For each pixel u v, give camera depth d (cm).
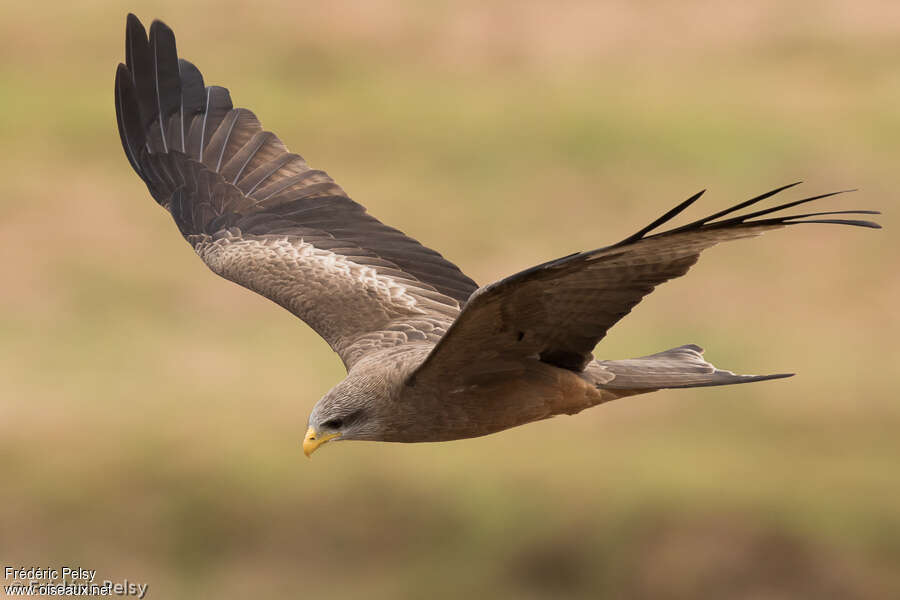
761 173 2091
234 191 955
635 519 1323
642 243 615
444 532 1329
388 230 918
